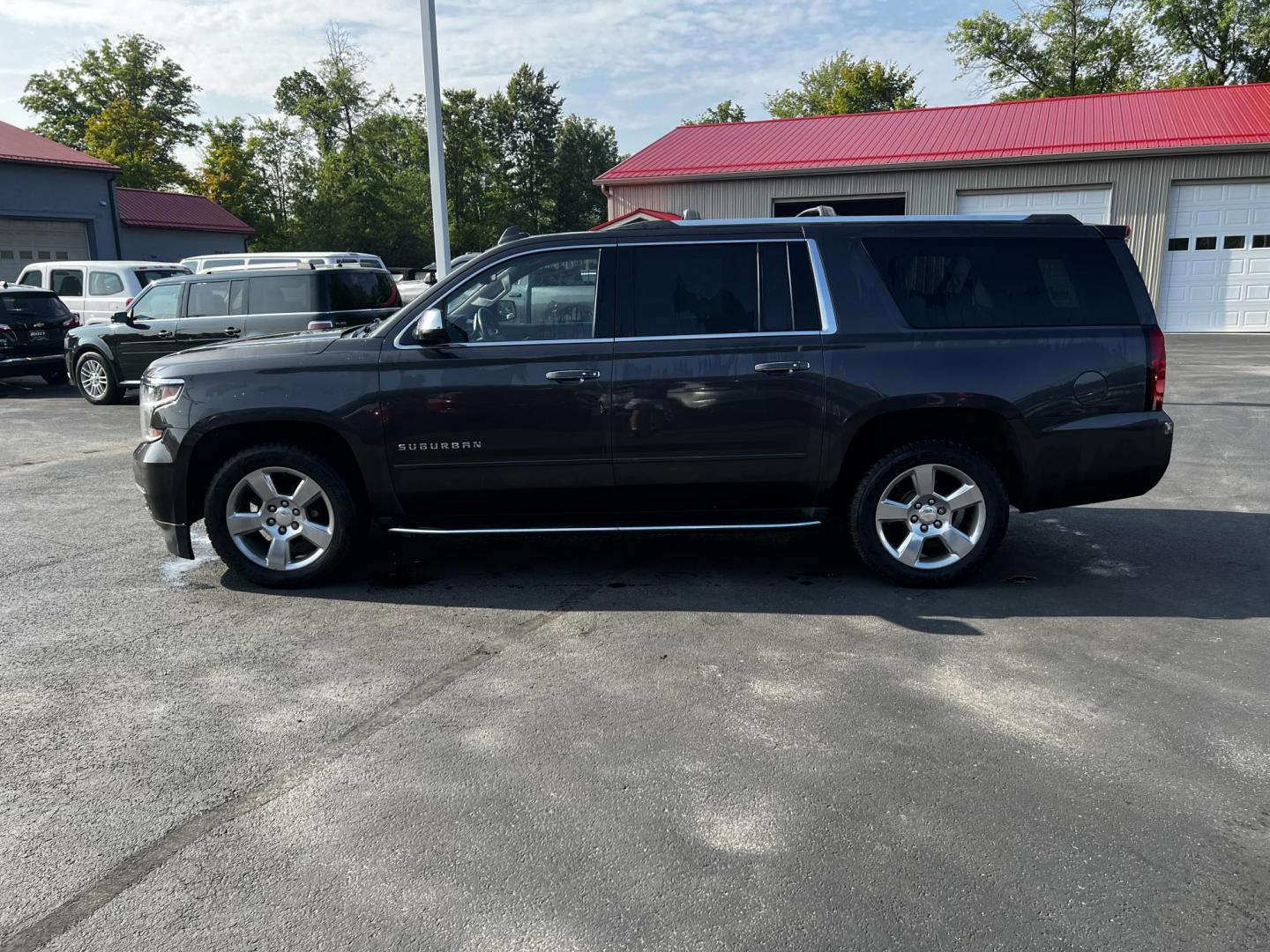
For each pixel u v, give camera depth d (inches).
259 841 109.5
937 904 96.7
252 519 202.5
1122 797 116.7
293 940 92.5
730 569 217.5
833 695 147.6
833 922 94.0
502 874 102.4
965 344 190.5
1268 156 792.9
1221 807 114.4
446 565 222.7
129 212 1413.6
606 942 91.4
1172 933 92.3
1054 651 164.9
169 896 99.7
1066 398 191.0
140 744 134.1
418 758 128.9
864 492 196.9
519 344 194.2
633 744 132.0
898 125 1003.3
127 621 186.9
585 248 196.5
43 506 291.6
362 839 109.6
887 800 116.3
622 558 227.1
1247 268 824.3
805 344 191.9
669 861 104.4
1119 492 196.4
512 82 2962.6
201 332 487.5
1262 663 158.7
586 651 167.3
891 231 195.8
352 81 2605.8
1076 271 194.5
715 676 155.4
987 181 879.1
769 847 106.9
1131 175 835.4
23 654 169.2
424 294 197.8
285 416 195.0
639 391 192.9
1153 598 193.2
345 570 219.9
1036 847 106.3
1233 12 1257.4
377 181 2263.8
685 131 1099.3
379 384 194.1
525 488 198.2
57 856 107.2
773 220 198.7
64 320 598.9
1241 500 279.4
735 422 193.3
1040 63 1640.0
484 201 2837.1
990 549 197.9
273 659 165.6
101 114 1940.2
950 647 167.0
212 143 2064.5
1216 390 498.3
